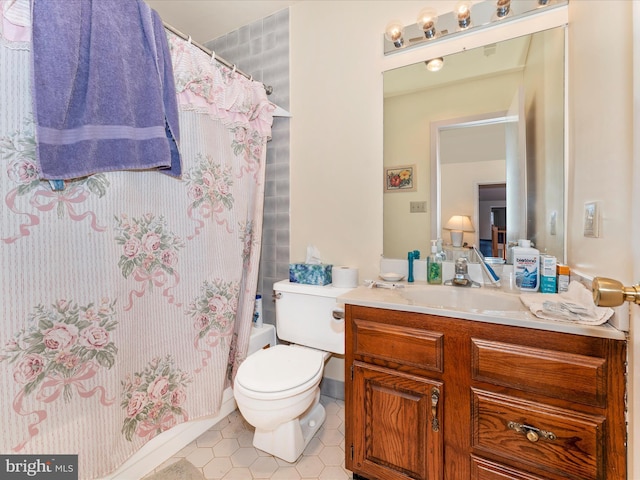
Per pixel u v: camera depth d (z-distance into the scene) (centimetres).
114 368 111
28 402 92
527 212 136
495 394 92
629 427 74
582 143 107
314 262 177
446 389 99
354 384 117
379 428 112
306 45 183
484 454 94
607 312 81
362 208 170
